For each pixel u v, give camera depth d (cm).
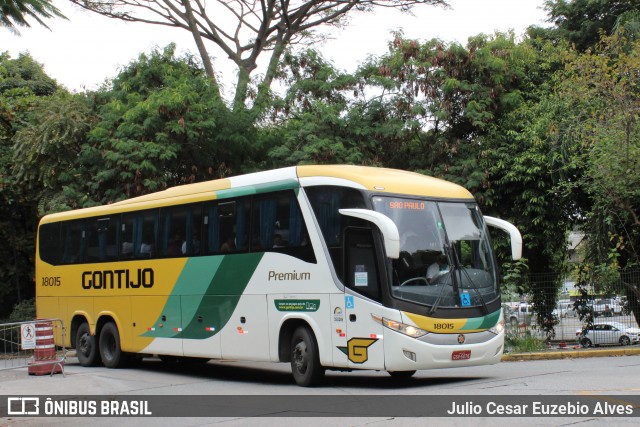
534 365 1587
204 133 2412
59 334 1967
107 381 1507
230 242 1464
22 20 1052
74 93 2828
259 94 2527
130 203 1775
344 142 2336
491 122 2325
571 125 2083
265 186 1397
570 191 2091
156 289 1653
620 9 2927
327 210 1274
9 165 2838
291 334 1342
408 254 1209
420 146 2425
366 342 1188
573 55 2127
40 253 2069
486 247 1306
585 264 2125
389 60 2391
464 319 1216
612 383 1182
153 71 2544
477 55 2302
